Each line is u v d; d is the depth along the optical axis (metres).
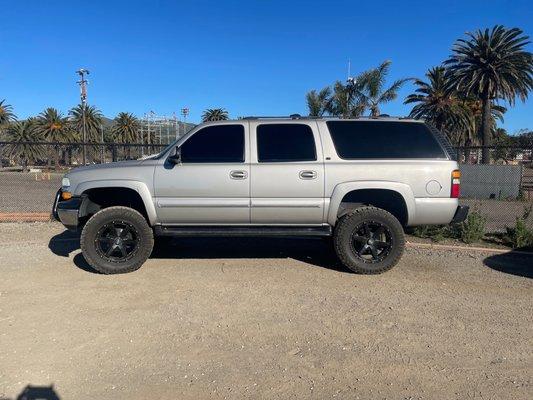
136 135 96.44
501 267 6.84
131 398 3.34
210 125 6.48
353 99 28.48
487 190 21.67
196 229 6.46
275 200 6.32
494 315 4.93
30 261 6.87
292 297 5.42
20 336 4.31
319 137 6.39
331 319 4.77
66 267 6.57
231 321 4.70
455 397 3.37
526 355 4.02
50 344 4.16
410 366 3.81
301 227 6.48
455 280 6.17
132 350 4.06
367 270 6.31
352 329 4.54
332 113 29.00
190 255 7.34
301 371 3.72
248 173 6.29
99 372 3.69
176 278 6.11
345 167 6.28
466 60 38.69
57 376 3.62
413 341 4.28
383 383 3.55
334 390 3.46
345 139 6.41
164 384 3.52
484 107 39.62
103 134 94.00
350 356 3.98
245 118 6.63
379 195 6.63
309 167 6.28
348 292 5.62
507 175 21.39
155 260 7.02
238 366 3.79
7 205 13.27
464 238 8.35
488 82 37.72
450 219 6.36
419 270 6.62
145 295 5.45
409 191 6.27
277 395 3.38
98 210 6.77
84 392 3.41
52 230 9.08
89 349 4.07
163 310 4.98
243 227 6.49
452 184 6.30
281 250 7.69
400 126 6.50
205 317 4.80
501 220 12.27
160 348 4.10
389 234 6.29
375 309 5.07
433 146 6.41
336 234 6.32
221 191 6.30
